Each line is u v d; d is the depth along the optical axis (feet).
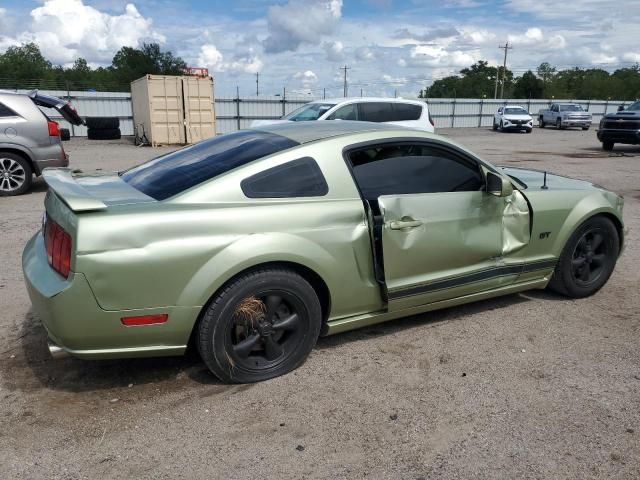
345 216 11.15
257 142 11.87
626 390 10.56
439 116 142.61
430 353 12.07
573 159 54.24
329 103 41.86
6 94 29.94
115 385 10.67
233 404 10.05
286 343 11.05
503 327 13.43
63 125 96.68
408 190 12.10
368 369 11.35
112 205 9.84
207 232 9.85
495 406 10.00
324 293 11.49
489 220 12.92
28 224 23.65
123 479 8.09
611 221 15.29
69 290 9.11
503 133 111.14
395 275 11.74
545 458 8.57
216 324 10.12
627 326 13.56
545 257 14.12
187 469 8.32
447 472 8.26
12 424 9.37
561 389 10.59
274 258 10.27
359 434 9.18
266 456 8.63
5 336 12.64
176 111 68.13
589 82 323.57
